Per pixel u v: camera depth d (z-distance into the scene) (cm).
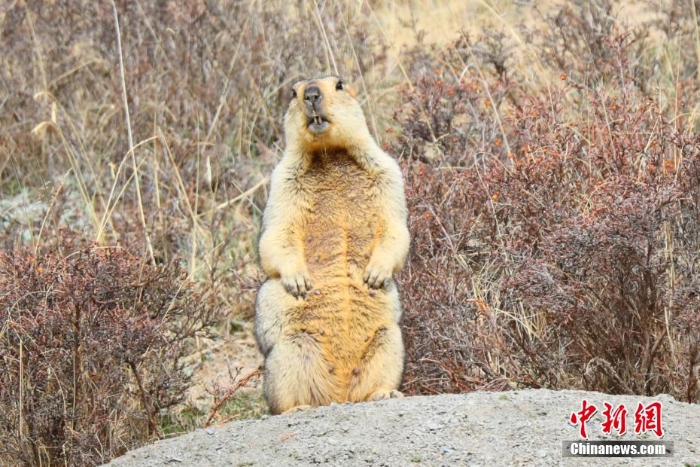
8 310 1091
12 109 1742
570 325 1112
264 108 1731
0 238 1430
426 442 826
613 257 1076
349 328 1027
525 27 1688
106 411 1108
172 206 1523
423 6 1972
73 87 1770
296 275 1017
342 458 818
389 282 1030
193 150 1652
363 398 1028
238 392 1327
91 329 1103
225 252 1498
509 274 1166
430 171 1366
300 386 1024
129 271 1170
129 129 1437
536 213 1180
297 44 1777
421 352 1159
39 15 1848
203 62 1773
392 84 1797
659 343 1062
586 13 1661
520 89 1577
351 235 1052
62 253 1239
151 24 1814
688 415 873
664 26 1656
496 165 1252
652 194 1058
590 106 1402
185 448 895
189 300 1238
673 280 1091
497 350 1128
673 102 1423
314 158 1058
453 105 1485
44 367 1094
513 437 825
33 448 1073
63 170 1669
